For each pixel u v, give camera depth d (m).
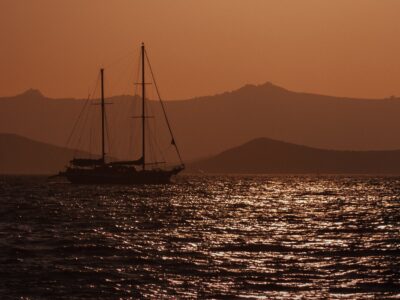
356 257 139.25
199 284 114.31
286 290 110.62
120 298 105.69
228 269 126.06
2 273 121.38
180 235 174.75
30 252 143.25
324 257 139.25
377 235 176.00
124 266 128.62
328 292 109.44
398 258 137.88
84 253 142.88
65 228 190.75
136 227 194.25
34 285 113.00
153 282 115.50
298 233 180.25
